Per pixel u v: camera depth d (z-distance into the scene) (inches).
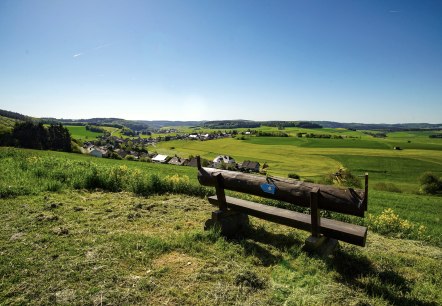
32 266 167.3
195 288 154.6
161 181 398.9
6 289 145.7
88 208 288.7
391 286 169.3
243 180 223.0
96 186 388.2
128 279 158.9
